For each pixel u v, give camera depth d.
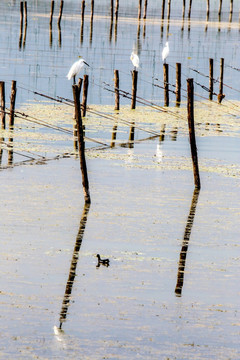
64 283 19.70
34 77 63.84
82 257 21.97
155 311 18.08
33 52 77.75
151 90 62.31
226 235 24.95
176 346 16.28
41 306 18.05
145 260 21.95
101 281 19.98
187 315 17.92
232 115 52.12
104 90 60.53
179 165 35.59
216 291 19.61
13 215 25.91
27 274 20.19
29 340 16.23
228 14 136.75
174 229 25.38
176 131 44.78
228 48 90.25
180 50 86.12
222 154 38.62
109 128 44.59
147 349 16.11
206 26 111.69
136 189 30.62
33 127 43.09
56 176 32.22
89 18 112.94
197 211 27.81
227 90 65.44
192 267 21.50
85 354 15.77
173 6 147.12
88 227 25.12
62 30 97.12
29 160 35.03
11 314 17.45
